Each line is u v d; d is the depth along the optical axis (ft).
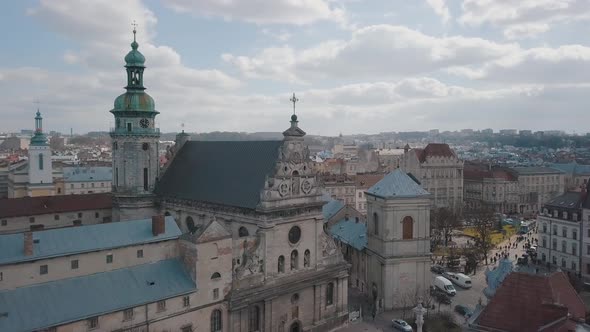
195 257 205.36
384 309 283.18
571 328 135.13
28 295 172.35
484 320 155.43
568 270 361.71
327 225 374.22
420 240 289.33
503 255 411.95
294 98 239.09
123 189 301.02
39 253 178.91
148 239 206.59
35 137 506.07
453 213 515.09
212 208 256.93
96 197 341.41
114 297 185.37
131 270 200.03
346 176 642.22
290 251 239.91
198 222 270.67
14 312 164.45
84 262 189.47
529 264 373.81
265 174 240.73
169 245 212.43
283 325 237.66
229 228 249.55
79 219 327.88
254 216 231.30
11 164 602.85
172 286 200.64
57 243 185.98
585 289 332.39
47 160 509.35
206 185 271.69
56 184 541.34
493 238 485.15
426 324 253.85
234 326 217.97
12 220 302.04
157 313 193.88
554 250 375.04
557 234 372.17
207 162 287.07
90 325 176.24
